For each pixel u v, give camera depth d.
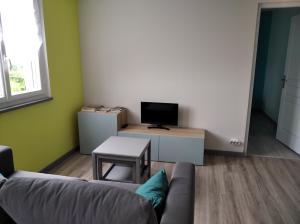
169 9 3.24
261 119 5.70
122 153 2.39
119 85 3.65
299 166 3.16
